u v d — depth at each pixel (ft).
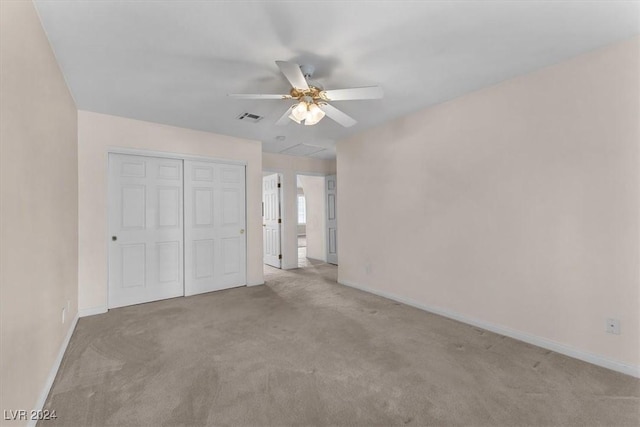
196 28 5.96
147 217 11.86
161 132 12.05
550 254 7.65
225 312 10.69
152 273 11.97
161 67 7.49
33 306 5.27
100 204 10.66
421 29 6.09
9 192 4.34
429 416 5.26
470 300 9.45
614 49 6.60
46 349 6.00
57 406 5.54
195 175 13.05
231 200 14.07
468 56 7.16
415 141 11.06
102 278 10.66
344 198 14.56
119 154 11.26
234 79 8.18
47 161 6.30
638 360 6.36
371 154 12.97
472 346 7.92
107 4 5.23
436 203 10.39
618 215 6.59
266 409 5.46
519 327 8.28
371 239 13.10
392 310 10.85
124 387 6.13
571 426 4.99
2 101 4.13
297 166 19.47
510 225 8.43
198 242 13.11
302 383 6.27
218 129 12.84
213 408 5.49
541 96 7.77
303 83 6.63
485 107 8.95
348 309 10.98
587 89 6.99
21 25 4.81
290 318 10.07
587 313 7.05
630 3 5.35
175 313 10.57
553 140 7.55
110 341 8.29
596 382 6.21
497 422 5.10
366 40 6.47
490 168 8.86
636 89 6.32
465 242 9.55
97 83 8.32
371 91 6.99
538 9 5.51
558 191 7.49
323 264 20.44
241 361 7.19
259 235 14.89
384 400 5.71
